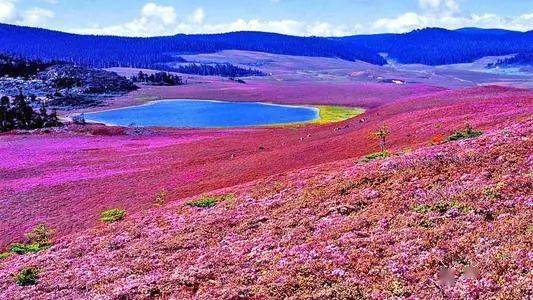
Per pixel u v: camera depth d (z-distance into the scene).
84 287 25.64
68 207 60.12
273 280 21.36
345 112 196.25
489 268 17.19
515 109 60.50
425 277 18.05
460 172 29.00
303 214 29.89
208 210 37.38
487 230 20.47
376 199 28.88
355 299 18.17
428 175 30.16
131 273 26.34
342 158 61.31
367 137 70.38
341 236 24.45
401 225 23.89
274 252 24.80
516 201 22.83
